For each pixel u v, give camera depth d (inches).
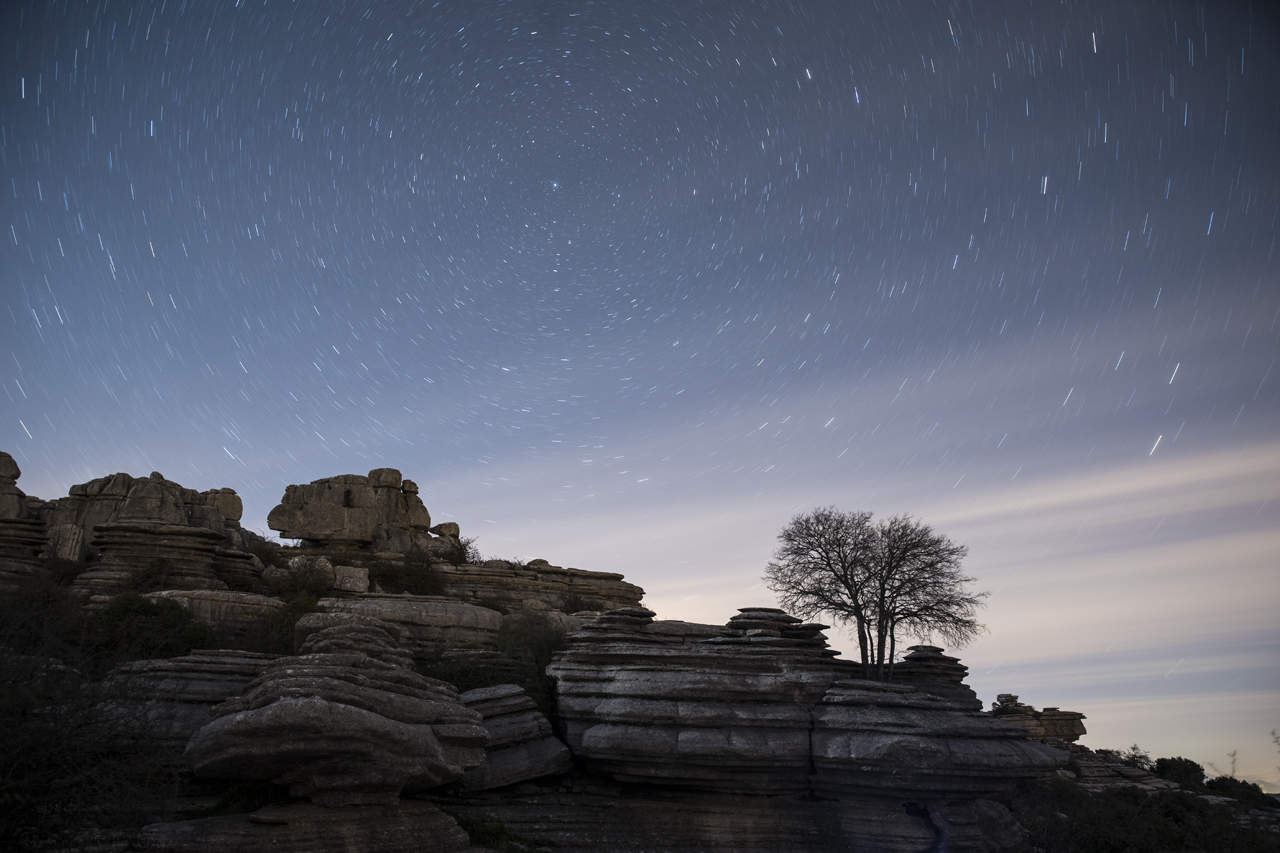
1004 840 1322.6
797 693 1374.3
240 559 1899.6
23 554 1772.9
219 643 1430.9
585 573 2463.1
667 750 1295.5
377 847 976.9
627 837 1264.8
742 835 1294.3
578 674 1419.8
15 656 876.6
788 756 1309.1
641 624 1567.4
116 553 1728.6
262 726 943.0
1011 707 2482.8
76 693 874.8
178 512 1897.1
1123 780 1991.9
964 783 1299.2
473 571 2301.9
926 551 1886.1
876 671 1817.2
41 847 818.2
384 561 2250.2
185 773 1032.8
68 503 2121.1
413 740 1023.6
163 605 1430.9
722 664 1411.2
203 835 909.8
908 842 1275.8
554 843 1221.1
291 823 948.0
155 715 1064.8
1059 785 1579.7
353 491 2502.5
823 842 1296.8
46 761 829.2
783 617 1585.9
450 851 1042.7
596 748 1323.8
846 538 1929.1
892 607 1861.5
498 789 1302.9
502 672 1503.4
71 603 1363.2
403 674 1119.6
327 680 1011.3
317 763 981.8
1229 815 1571.1
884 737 1298.0
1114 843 1389.0
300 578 1897.1
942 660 1845.5
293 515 2443.4
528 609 1959.9
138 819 895.1
